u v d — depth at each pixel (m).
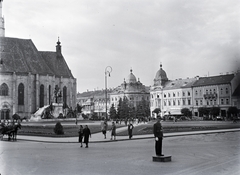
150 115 159.38
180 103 138.25
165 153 24.41
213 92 117.31
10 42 144.62
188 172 16.47
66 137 45.69
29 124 89.44
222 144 31.70
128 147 30.42
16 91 134.62
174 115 124.38
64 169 18.06
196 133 48.12
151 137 43.34
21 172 17.33
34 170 17.88
